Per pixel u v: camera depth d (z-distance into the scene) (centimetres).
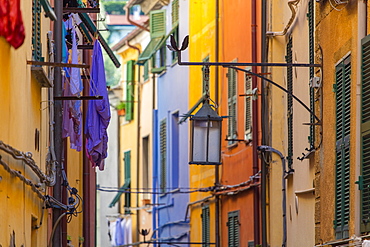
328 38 2358
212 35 4547
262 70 3391
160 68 5734
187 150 5147
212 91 4569
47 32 2522
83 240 3834
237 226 4041
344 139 2169
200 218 4800
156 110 5944
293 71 3045
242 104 3988
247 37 3900
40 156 2364
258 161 3706
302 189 2870
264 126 3350
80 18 2911
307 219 2786
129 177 6694
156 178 5903
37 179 2228
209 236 4581
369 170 1944
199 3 4800
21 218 1988
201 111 2611
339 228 2200
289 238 3144
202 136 2602
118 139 7019
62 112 2558
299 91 2922
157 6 5909
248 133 3856
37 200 2253
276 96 3334
